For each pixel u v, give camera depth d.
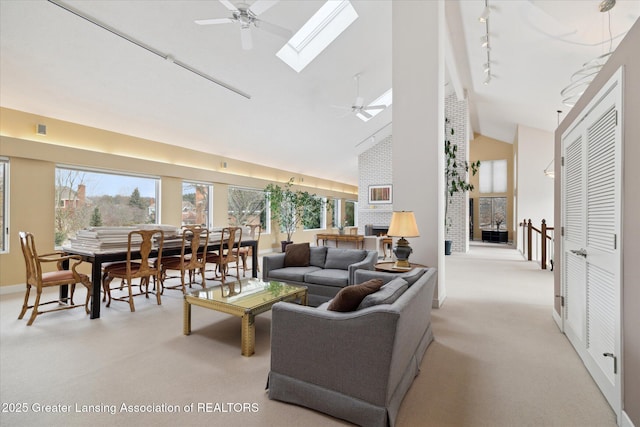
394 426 1.73
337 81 6.31
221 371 2.35
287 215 9.77
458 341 2.92
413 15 4.11
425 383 2.20
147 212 6.36
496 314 3.70
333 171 11.84
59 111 4.84
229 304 2.73
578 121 2.67
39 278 3.28
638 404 1.62
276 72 5.49
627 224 1.79
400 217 3.41
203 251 5.10
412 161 4.09
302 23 4.64
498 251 9.77
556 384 2.19
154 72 4.68
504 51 5.52
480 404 1.96
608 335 2.02
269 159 9.05
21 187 4.62
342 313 1.90
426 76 4.04
